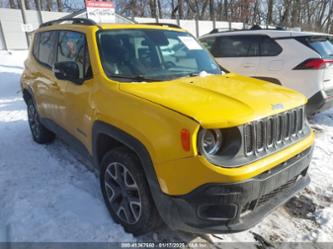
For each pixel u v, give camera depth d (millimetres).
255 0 25453
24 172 4016
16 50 15703
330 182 3799
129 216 2744
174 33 3830
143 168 2443
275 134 2420
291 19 25875
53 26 4359
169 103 2328
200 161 2082
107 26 3404
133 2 25250
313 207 3289
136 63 3174
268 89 2855
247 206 2270
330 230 2920
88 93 3066
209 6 29203
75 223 2918
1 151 4762
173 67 3352
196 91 2602
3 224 2959
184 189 2170
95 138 2963
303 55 5820
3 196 3451
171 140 2178
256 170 2186
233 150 2170
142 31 3553
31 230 2832
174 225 2346
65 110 3639
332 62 5766
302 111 2762
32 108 5047
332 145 5027
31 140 5270
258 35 6469
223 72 3637
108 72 2982
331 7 28500
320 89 5711
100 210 3115
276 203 2488
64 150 4777
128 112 2510
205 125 2086
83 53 3291
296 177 2719
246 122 2191
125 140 2525
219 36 7121
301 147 2617
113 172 2857
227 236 2816
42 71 4320
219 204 2115
